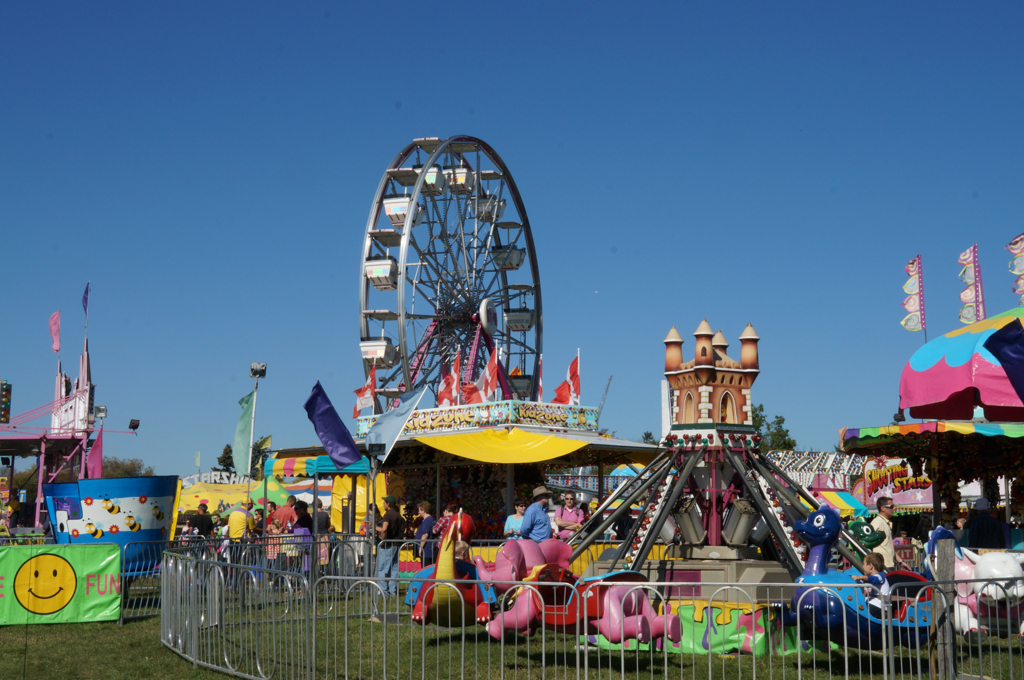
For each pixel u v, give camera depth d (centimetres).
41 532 2427
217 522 2461
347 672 801
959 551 1057
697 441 1105
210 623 915
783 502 1085
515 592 931
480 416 1945
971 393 1025
